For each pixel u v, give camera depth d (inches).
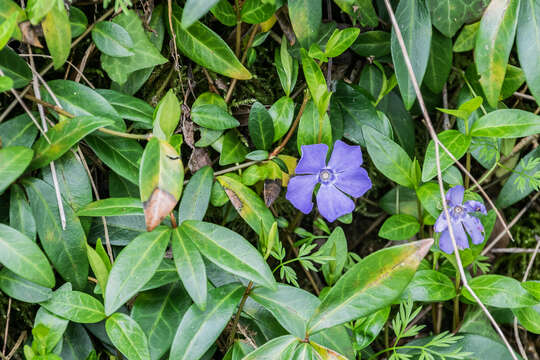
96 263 13.4
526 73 15.4
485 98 16.9
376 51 16.6
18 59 14.1
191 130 15.7
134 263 12.9
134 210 13.6
